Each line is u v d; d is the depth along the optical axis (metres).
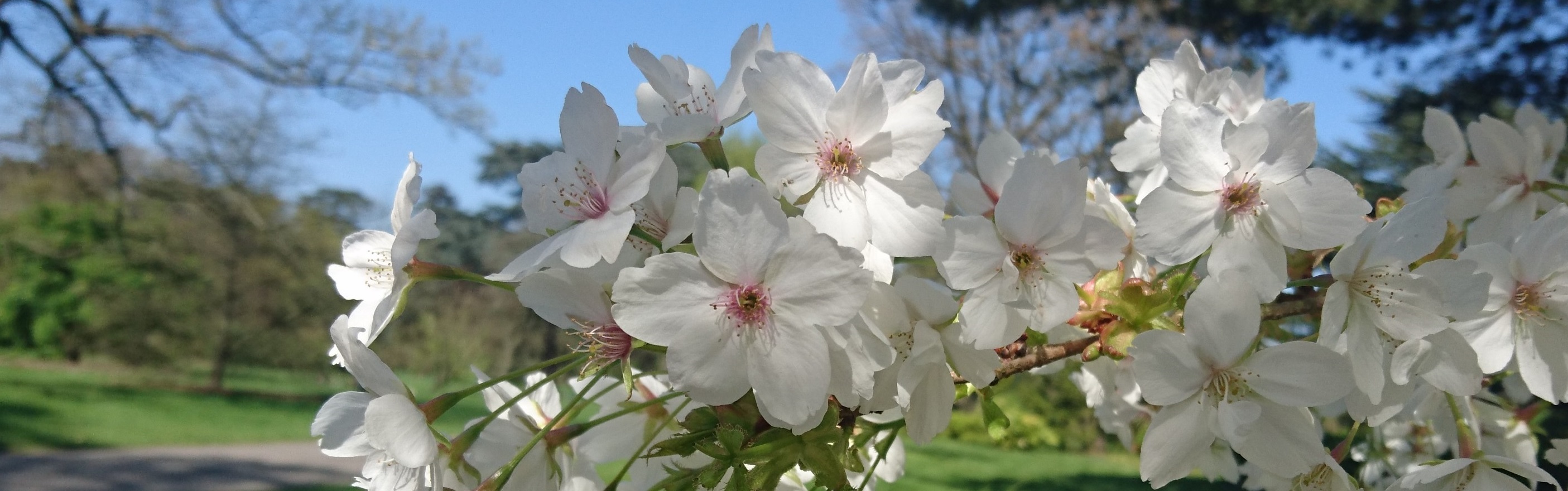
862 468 0.22
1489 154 0.31
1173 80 0.31
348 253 0.27
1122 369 0.33
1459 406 0.29
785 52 0.22
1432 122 0.33
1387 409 0.24
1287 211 0.23
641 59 0.24
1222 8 1.93
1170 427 0.23
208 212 3.12
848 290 0.20
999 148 0.28
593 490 0.26
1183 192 0.23
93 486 1.96
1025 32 2.90
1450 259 0.26
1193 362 0.23
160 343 4.48
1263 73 0.33
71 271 4.20
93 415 3.15
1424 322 0.23
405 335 5.45
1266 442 0.23
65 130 2.72
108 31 2.37
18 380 3.84
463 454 0.24
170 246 4.15
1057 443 2.54
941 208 0.21
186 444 2.78
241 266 4.34
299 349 4.78
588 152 0.22
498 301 5.67
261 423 3.40
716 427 0.22
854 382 0.20
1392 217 0.23
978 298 0.22
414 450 0.23
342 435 0.24
